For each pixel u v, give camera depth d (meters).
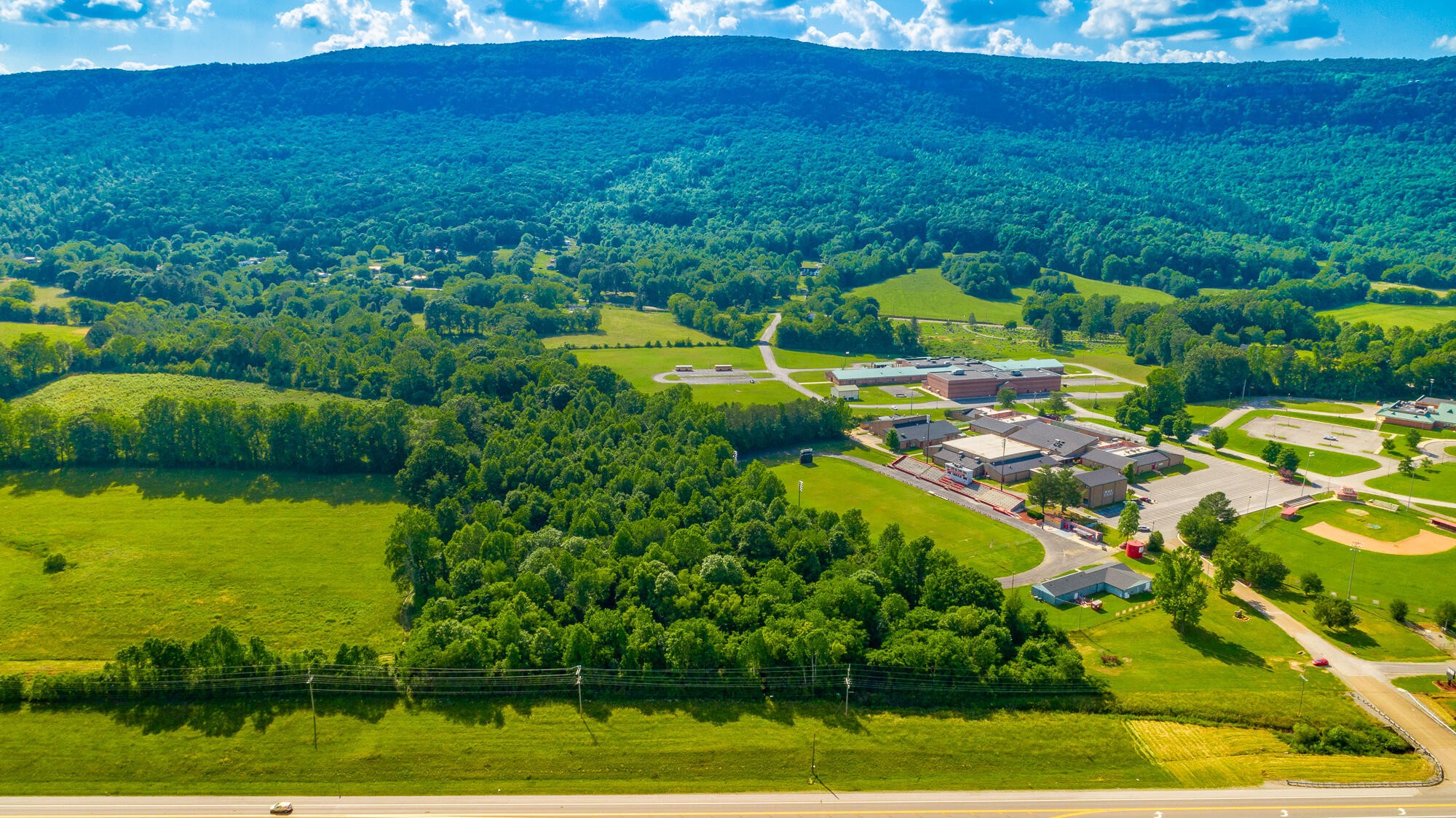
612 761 130.50
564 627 155.50
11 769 127.56
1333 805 123.06
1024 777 129.12
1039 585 186.88
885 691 147.25
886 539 190.12
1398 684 154.25
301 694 143.12
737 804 122.81
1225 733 139.50
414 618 176.50
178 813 120.56
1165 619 177.50
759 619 158.88
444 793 124.62
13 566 194.38
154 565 196.12
